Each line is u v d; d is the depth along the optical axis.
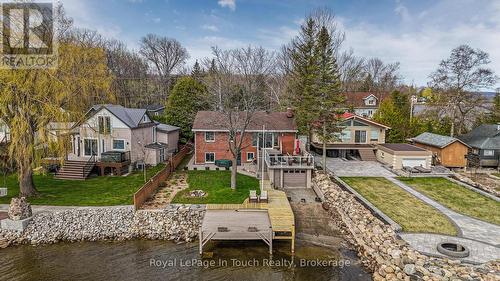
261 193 21.33
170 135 37.84
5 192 22.41
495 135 33.34
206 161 33.88
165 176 27.23
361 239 17.70
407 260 14.44
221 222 17.92
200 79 47.72
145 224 19.44
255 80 33.00
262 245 17.83
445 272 13.40
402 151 30.89
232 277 14.75
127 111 33.84
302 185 27.08
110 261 16.08
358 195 23.31
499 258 14.55
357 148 35.28
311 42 32.47
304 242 17.97
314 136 37.22
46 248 17.31
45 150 20.91
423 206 21.30
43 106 19.58
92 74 21.88
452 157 32.09
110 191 23.72
